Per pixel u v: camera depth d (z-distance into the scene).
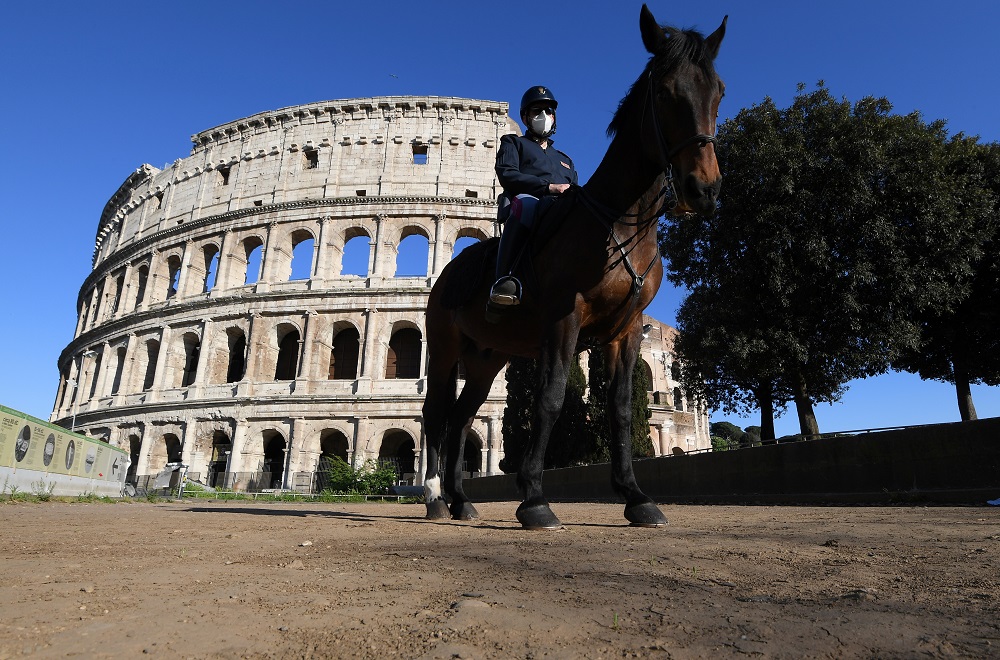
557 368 4.68
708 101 4.15
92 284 56.06
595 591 2.16
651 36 4.54
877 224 18.34
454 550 3.39
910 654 1.44
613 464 5.27
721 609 1.88
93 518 7.13
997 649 1.46
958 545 3.17
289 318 40.56
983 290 22.61
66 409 50.78
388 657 1.44
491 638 1.58
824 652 1.46
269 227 43.53
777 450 10.78
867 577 2.39
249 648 1.51
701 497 12.42
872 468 8.91
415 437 36.91
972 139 22.39
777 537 3.77
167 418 39.94
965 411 23.73
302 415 37.75
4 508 9.90
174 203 49.25
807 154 18.89
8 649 1.48
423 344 39.97
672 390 47.53
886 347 19.08
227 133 48.91
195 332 42.22
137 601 2.02
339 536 4.35
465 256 6.49
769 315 20.17
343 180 44.12
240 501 29.44
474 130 45.44
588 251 4.65
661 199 4.74
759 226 19.58
